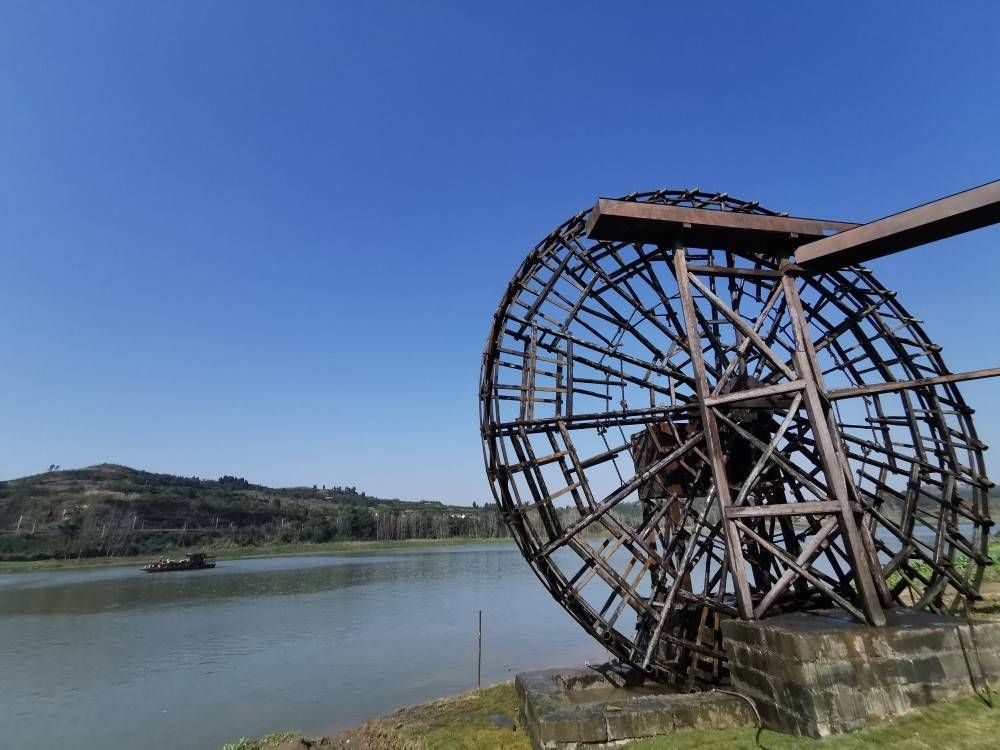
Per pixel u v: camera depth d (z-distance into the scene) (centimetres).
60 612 4353
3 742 1817
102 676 2566
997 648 796
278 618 3944
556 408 1238
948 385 1211
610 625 1127
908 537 1140
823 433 907
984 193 849
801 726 719
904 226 901
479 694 1648
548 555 1143
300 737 1477
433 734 1280
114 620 3969
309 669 2600
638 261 1249
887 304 1240
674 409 1162
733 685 871
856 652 740
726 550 944
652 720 845
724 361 1273
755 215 1002
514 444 1216
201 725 1925
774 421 1223
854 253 966
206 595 5212
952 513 1177
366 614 4028
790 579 891
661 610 1116
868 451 1240
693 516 1213
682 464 1204
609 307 1305
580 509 1166
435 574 6831
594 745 834
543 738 848
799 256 987
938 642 771
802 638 733
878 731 696
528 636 3122
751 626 827
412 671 2484
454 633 3278
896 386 963
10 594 5453
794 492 1212
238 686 2367
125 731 1892
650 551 1152
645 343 1331
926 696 740
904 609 949
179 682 2450
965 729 679
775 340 1259
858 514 957
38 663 2808
